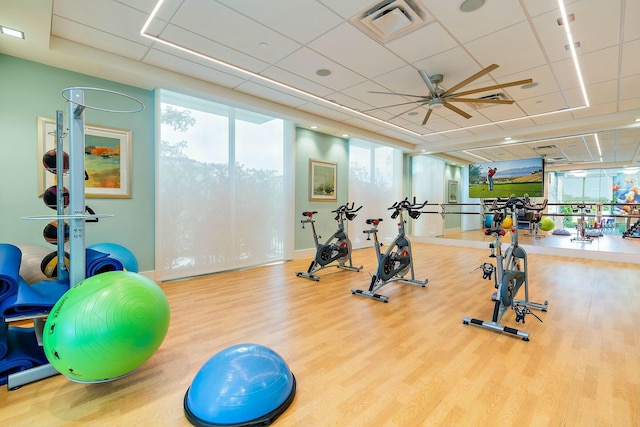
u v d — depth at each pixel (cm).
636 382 197
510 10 262
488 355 233
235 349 185
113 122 393
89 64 342
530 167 780
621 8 255
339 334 271
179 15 275
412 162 915
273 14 272
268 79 414
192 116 466
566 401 178
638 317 308
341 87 441
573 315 314
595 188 1058
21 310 194
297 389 190
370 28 292
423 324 293
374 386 194
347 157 737
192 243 470
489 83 414
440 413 169
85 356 166
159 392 189
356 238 764
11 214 328
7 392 186
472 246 810
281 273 501
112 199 395
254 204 550
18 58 328
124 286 183
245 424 156
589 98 466
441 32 297
